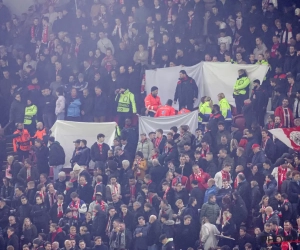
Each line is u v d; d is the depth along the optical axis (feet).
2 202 208.13
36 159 227.20
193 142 217.77
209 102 232.73
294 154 204.44
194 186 199.93
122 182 211.00
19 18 293.84
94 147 222.48
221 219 192.85
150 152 221.25
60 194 208.13
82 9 277.03
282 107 220.64
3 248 200.95
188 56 252.62
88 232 196.65
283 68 240.32
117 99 244.63
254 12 255.29
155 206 201.46
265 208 189.78
